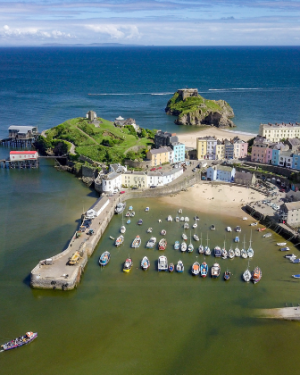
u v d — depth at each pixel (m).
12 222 193.50
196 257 164.75
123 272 154.00
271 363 113.31
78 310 133.38
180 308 134.25
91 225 183.75
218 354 116.12
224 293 141.62
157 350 117.44
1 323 127.38
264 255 165.75
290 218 187.38
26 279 148.75
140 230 188.00
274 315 130.50
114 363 112.94
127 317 130.00
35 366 112.06
